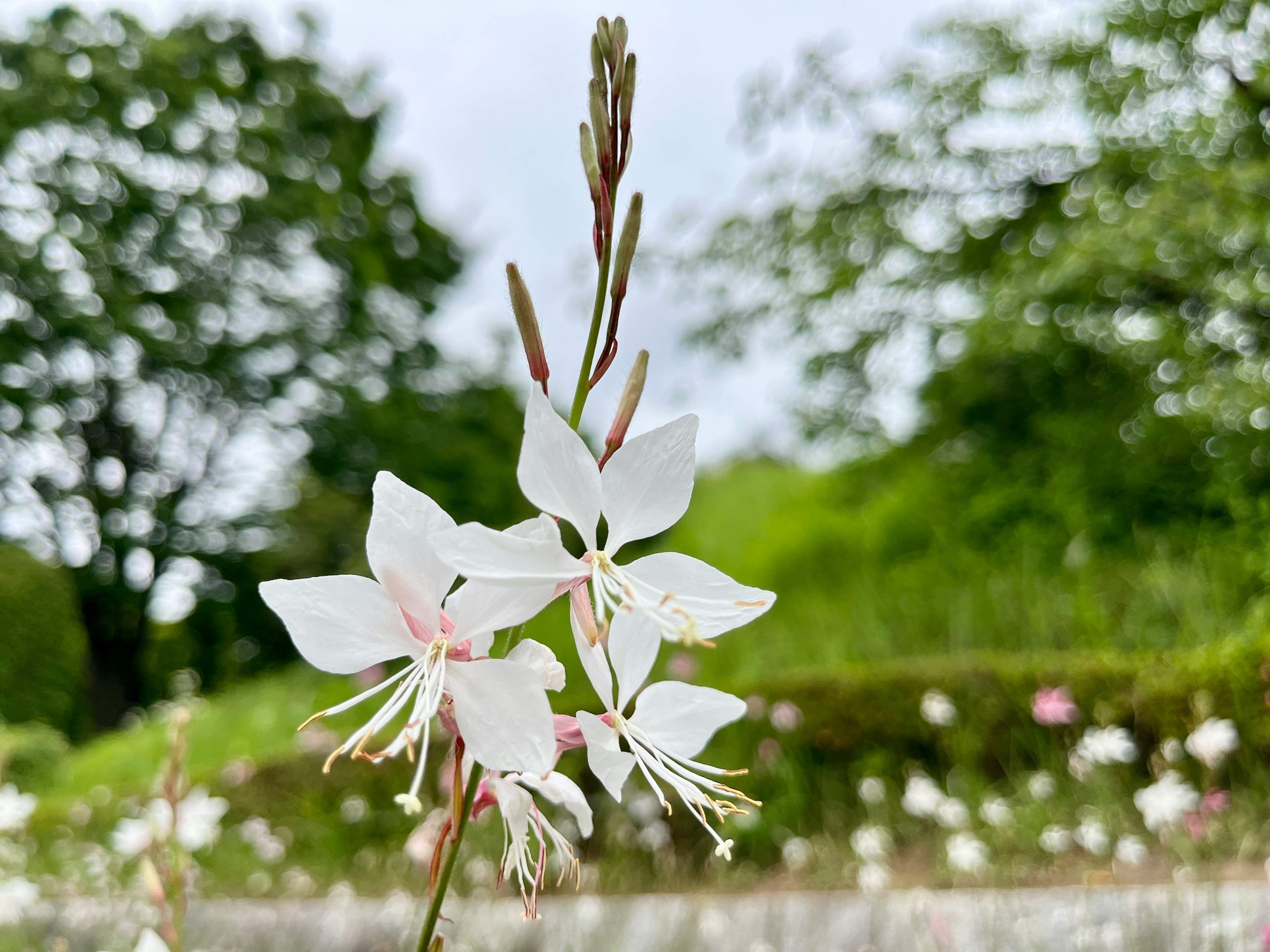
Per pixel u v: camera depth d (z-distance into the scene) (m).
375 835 5.21
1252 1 6.43
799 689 4.82
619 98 1.00
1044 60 7.58
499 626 0.95
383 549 0.97
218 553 16.77
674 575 1.03
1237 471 5.76
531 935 3.43
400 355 17.70
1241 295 5.46
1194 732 3.69
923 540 7.62
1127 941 2.71
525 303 0.97
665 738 1.05
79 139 14.68
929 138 8.11
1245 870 3.21
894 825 4.41
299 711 8.61
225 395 16.50
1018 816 3.99
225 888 4.95
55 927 3.86
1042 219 7.56
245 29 15.80
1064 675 4.39
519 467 0.94
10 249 13.81
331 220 15.91
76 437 16.05
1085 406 7.02
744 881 4.25
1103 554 6.14
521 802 0.99
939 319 8.10
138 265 15.45
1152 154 6.92
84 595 16.31
